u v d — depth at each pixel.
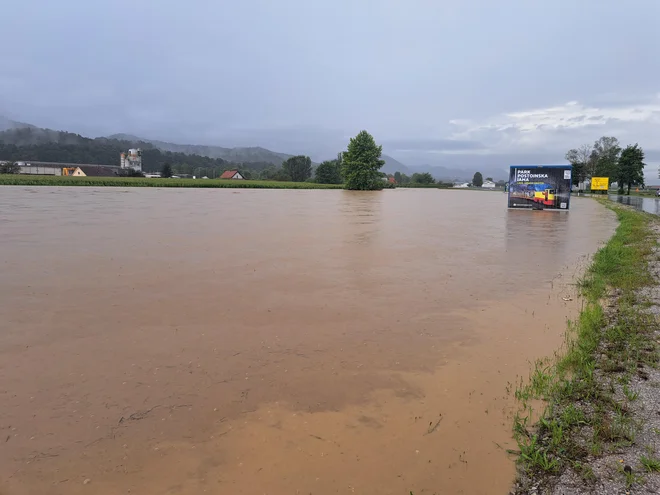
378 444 3.01
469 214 22.02
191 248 9.59
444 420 3.31
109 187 41.03
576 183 75.06
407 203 31.16
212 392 3.61
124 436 3.01
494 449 2.97
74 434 3.01
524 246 11.48
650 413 3.30
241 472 2.71
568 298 6.54
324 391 3.68
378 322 5.32
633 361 4.18
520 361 4.33
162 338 4.64
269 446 2.96
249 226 13.86
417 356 4.39
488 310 5.89
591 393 3.63
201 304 5.77
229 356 4.27
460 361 4.31
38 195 26.00
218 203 24.02
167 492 2.52
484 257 9.74
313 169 116.50
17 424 3.10
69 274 7.07
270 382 3.80
